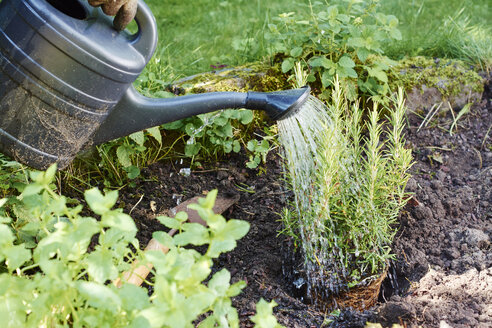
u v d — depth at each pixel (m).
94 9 1.26
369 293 1.46
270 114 1.38
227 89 1.81
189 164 1.77
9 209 1.52
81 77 1.24
